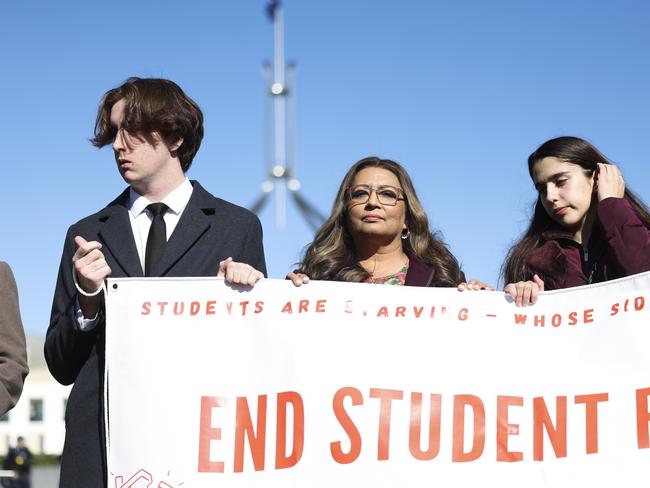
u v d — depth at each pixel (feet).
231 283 15.74
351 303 15.71
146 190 16.67
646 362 15.37
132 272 16.16
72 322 15.58
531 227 18.44
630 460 15.20
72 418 15.79
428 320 15.71
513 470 15.30
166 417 15.37
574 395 15.47
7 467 97.30
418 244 18.20
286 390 15.47
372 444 15.34
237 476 15.24
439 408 15.46
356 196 17.87
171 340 15.56
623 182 17.60
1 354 15.23
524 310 15.76
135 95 16.38
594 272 17.47
